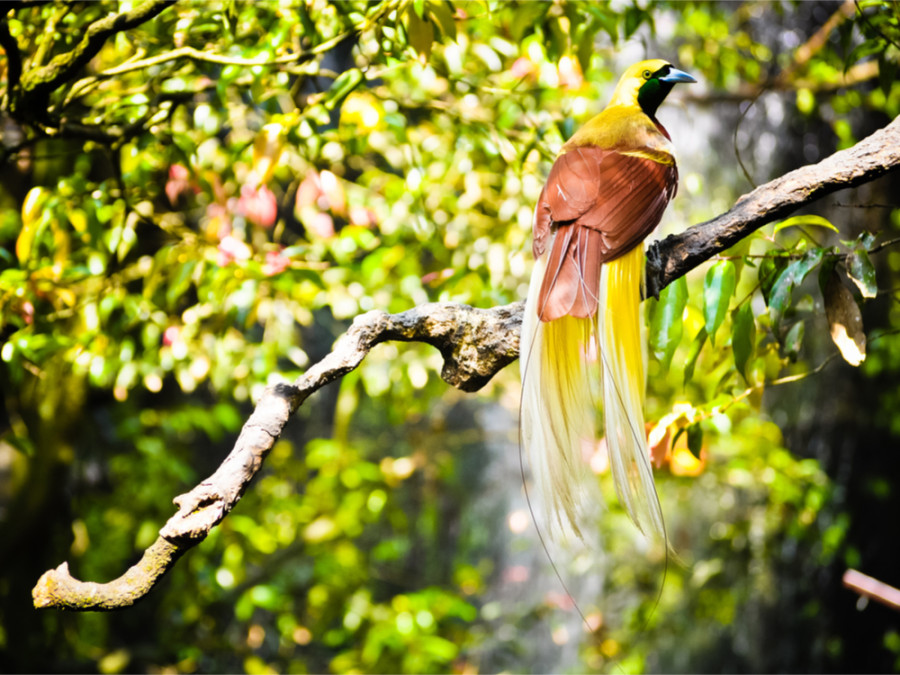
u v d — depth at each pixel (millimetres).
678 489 13172
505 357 4363
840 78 10211
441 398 13328
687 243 4594
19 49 6262
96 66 8969
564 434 4133
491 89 7418
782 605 15617
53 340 7062
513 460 20953
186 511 3457
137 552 14305
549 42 6961
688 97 11930
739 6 13500
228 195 8680
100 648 13883
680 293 4957
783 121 14992
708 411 5762
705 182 15914
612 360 4379
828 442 15477
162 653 12156
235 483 3574
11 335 6965
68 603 3367
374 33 6602
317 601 11562
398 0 5543
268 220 7859
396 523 11938
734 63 11008
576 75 7195
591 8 6695
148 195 7867
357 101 7066
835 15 9812
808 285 13969
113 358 8461
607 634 12695
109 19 5566
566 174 4758
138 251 9992
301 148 7301
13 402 10805
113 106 6984
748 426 11172
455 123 7977
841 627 15281
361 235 8875
